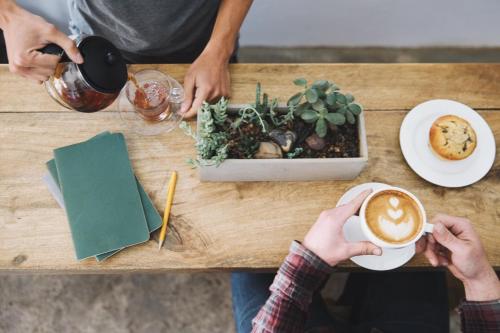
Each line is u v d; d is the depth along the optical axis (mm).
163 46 1234
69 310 1673
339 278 1686
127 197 962
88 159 983
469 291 931
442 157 987
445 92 1081
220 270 947
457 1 1791
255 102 957
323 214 885
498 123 1063
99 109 894
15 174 992
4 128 1021
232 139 901
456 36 2008
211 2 1171
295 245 877
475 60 2102
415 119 1037
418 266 955
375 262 924
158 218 957
